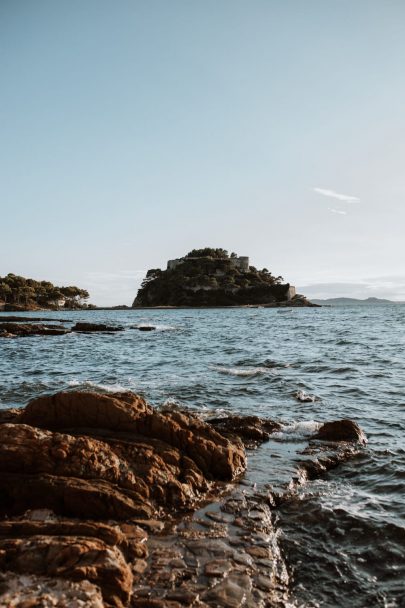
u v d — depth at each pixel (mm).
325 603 5090
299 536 6480
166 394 15508
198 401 14508
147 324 68562
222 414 12508
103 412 8773
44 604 4250
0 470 7047
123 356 27562
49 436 7512
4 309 170875
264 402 14445
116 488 6934
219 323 71062
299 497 7660
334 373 20016
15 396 15508
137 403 9164
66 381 18391
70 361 25281
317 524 6789
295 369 21266
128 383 17719
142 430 8594
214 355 27469
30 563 4895
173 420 8953
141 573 5344
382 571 5695
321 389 16516
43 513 6531
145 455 7711
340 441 10305
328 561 5887
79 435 8453
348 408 13664
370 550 6117
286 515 7094
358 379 18484
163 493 7148
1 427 7645
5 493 6855
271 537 6332
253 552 5891
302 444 10227
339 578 5547
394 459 9281
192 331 51594
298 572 5656
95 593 4469
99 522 6418
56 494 6645
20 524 5824
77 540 5262
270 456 9453
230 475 8203
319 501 7496
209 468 8266
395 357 25297
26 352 29984
